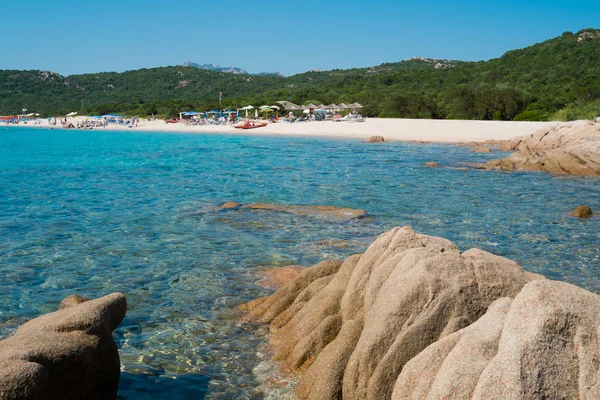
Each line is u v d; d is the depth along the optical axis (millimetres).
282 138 67500
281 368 8219
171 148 54281
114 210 20938
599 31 135500
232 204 21344
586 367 4664
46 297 11562
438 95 98312
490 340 5391
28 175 32719
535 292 5039
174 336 9578
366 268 8375
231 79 185250
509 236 16828
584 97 72062
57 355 6203
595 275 13141
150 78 194625
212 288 12023
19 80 188750
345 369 7023
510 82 108812
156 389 7816
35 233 17109
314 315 8625
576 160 32219
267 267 13469
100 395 6805
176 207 21406
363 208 21016
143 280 12609
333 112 96375
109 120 115438
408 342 6559
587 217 19672
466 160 39656
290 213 19766
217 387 7855
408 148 50719
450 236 16734
